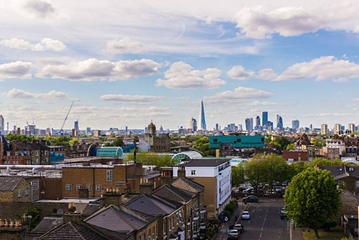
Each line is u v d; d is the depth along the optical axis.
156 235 60.91
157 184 101.69
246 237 89.06
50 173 98.44
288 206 93.25
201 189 97.00
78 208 72.31
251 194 151.50
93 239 41.53
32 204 73.69
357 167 126.94
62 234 41.16
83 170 90.88
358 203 97.38
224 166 122.62
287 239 87.12
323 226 94.25
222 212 111.81
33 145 180.38
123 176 89.94
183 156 177.50
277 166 152.12
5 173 96.88
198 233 85.88
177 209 72.38
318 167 134.25
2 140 169.25
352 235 81.06
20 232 39.34
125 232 49.25
